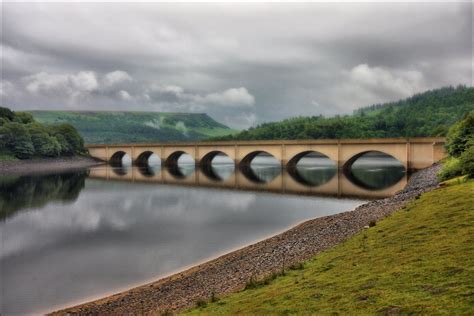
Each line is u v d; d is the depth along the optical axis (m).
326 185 122.00
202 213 83.56
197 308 28.20
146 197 106.19
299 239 51.25
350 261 30.92
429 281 22.67
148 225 72.62
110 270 48.44
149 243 60.41
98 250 57.22
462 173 67.00
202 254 53.59
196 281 39.94
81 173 178.88
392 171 156.12
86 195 110.56
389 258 28.89
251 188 121.25
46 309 37.50
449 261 25.02
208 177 156.38
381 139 133.62
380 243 34.19
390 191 105.56
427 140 124.31
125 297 38.50
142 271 47.69
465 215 36.22
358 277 26.33
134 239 62.88
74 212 86.12
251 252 49.88
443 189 55.53
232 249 55.34
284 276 31.52
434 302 19.92
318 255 36.88
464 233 30.56
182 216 80.62
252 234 64.19
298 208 87.00
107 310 35.19
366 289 23.69
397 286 22.98
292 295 25.53
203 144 192.00
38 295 41.09
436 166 109.38
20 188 126.25
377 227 41.72
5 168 185.88
